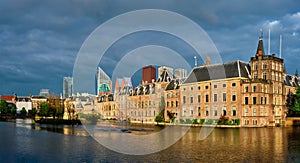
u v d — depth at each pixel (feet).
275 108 305.12
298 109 302.25
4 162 91.81
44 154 103.76
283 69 350.43
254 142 140.36
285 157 97.71
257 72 305.53
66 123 320.29
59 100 383.65
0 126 271.28
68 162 89.97
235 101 293.43
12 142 139.23
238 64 303.68
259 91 282.97
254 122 283.38
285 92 329.31
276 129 242.78
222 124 283.59
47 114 407.85
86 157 97.30
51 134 181.68
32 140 148.25
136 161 90.68
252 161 90.94
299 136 172.65
